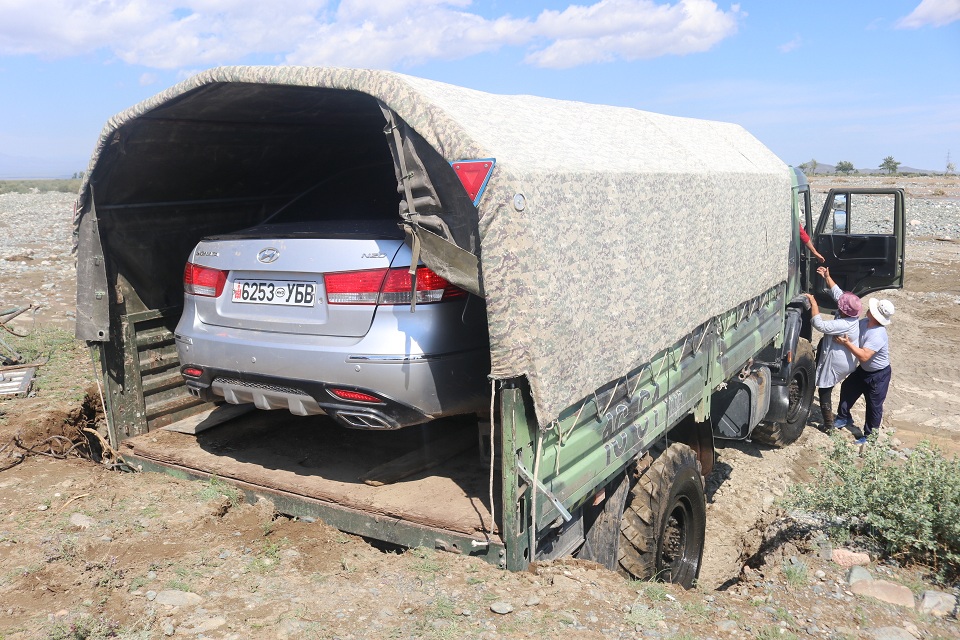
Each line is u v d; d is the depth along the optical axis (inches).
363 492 154.5
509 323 120.5
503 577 132.3
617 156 161.3
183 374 175.3
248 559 141.6
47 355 319.0
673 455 180.1
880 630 140.0
